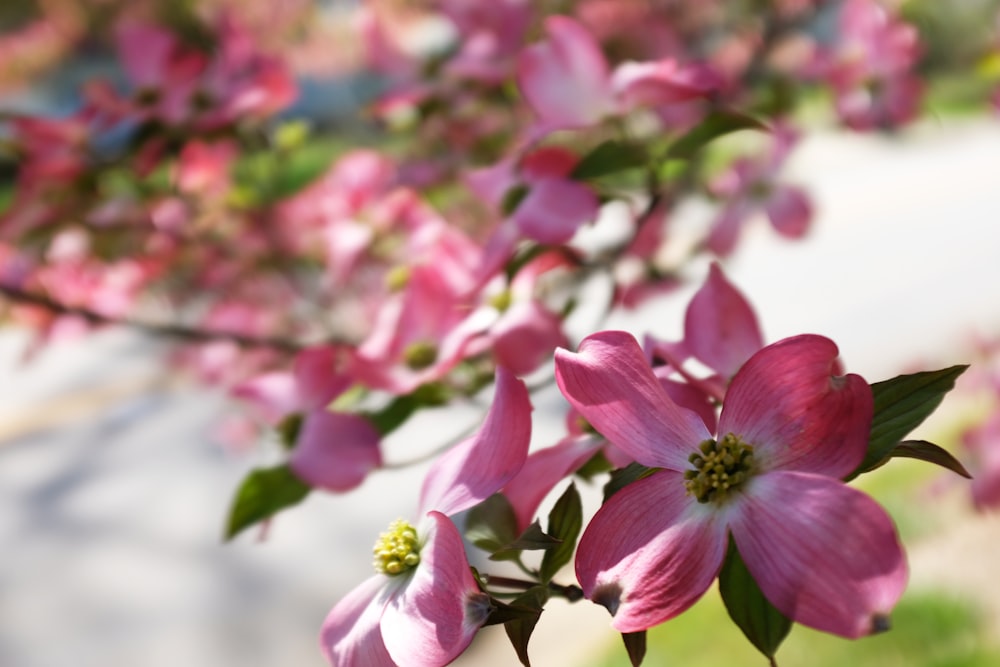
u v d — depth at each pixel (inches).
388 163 37.8
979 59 48.6
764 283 147.4
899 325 127.2
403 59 41.3
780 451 15.4
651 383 16.2
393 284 28.4
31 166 34.4
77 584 96.1
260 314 46.0
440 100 36.0
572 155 23.3
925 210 172.4
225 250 42.6
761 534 15.1
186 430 123.4
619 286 27.6
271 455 66.3
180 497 108.9
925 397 15.4
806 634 60.9
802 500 14.9
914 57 46.9
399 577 16.8
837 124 48.4
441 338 23.4
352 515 97.0
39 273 40.2
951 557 66.4
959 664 56.6
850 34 47.6
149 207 40.1
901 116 47.6
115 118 34.0
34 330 43.7
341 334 41.4
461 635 15.7
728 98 42.9
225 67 35.0
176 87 34.4
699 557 15.4
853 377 15.4
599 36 53.4
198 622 86.8
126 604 91.5
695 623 63.2
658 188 23.8
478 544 17.1
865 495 14.6
